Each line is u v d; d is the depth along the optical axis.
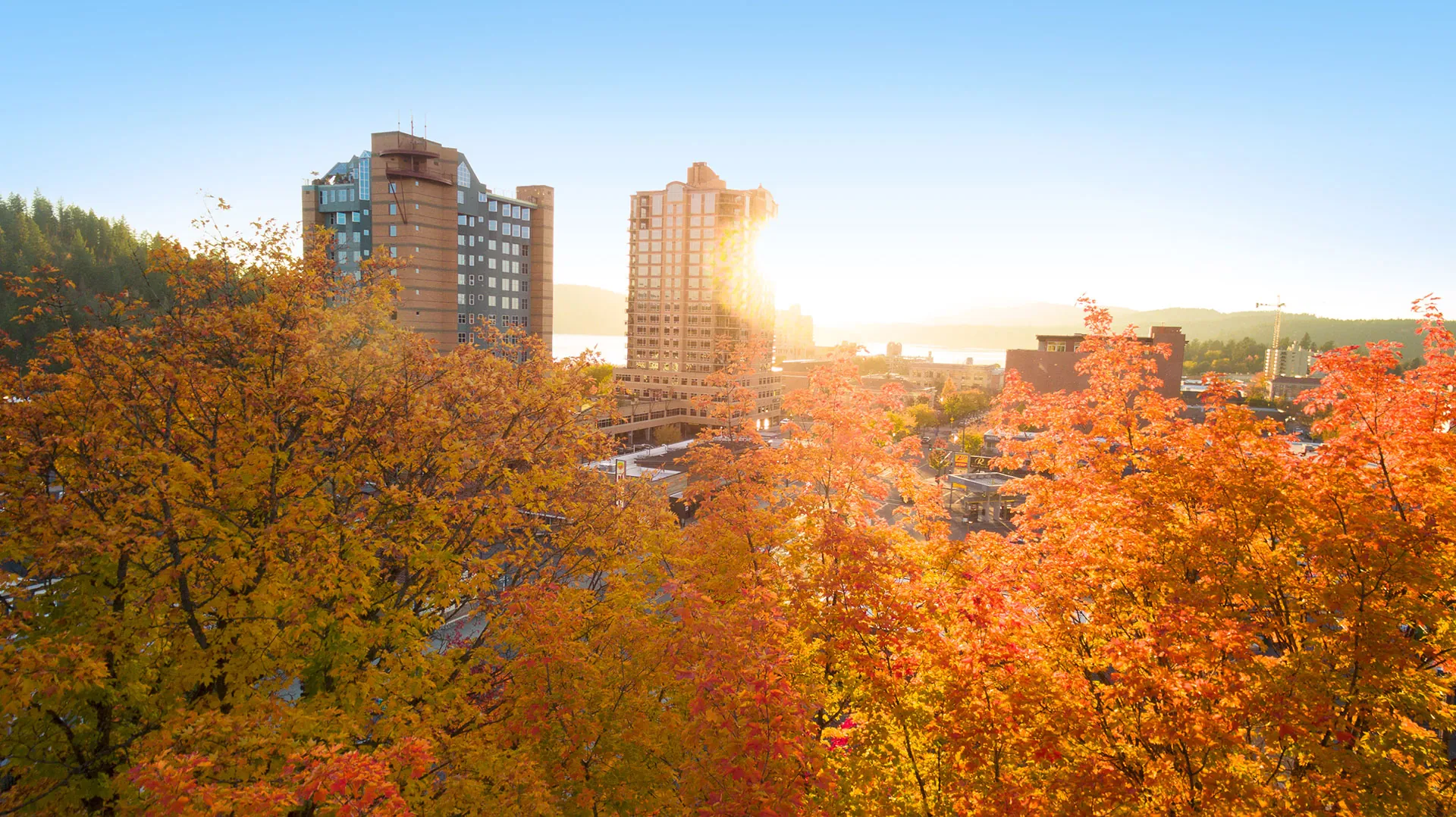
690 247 172.88
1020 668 12.76
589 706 14.55
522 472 21.39
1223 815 11.15
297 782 10.03
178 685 13.59
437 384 18.95
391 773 11.86
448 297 123.69
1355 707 12.56
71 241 148.88
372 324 22.00
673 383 152.62
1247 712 11.84
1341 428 16.19
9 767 12.76
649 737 13.91
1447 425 16.03
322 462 17.06
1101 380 20.50
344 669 15.29
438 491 18.55
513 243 136.38
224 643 13.86
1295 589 14.09
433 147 119.12
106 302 17.28
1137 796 11.85
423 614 18.95
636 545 23.30
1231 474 14.98
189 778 8.99
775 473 21.98
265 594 13.46
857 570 14.09
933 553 18.59
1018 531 19.39
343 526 15.84
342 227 140.50
